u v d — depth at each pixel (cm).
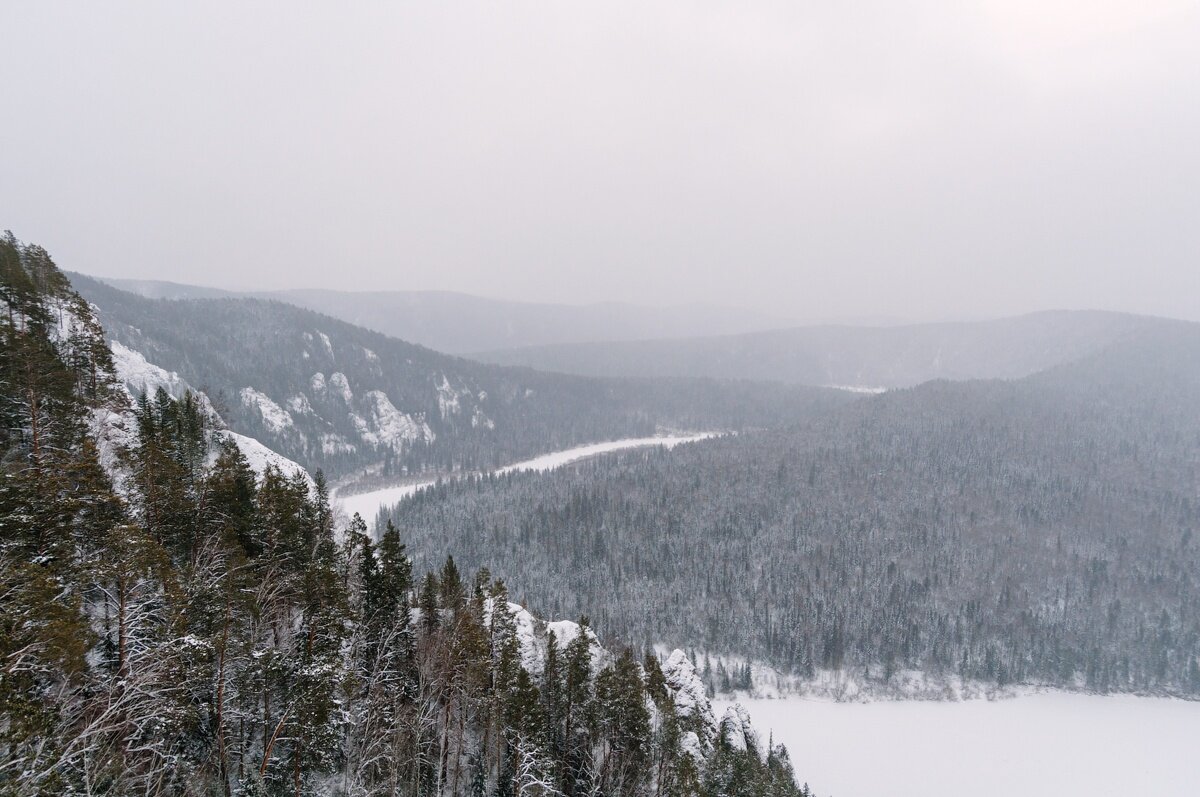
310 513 4734
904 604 16488
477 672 4150
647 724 4497
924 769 11594
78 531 2694
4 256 4484
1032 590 17762
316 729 2872
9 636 1923
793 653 14500
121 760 2231
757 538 18838
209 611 2938
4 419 3456
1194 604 17500
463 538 18612
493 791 4038
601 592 16188
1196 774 12012
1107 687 15125
